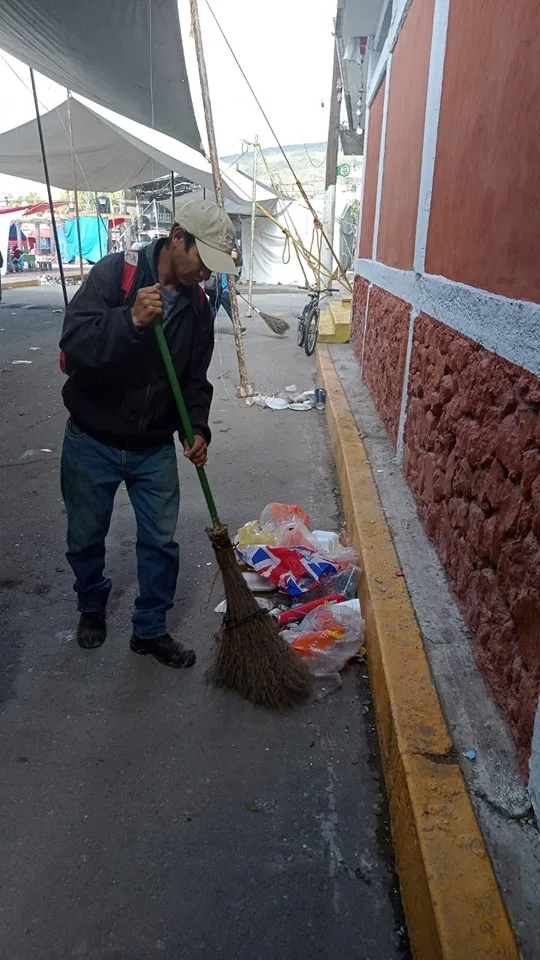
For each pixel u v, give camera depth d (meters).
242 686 2.77
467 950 1.54
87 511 2.82
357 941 1.86
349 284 16.14
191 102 9.36
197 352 2.73
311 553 3.57
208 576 3.75
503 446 2.24
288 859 2.09
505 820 1.88
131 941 1.84
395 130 5.74
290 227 30.55
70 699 2.78
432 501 3.46
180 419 2.74
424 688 2.40
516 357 2.13
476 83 2.80
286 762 2.48
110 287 2.43
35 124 14.40
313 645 2.96
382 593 3.01
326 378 7.76
